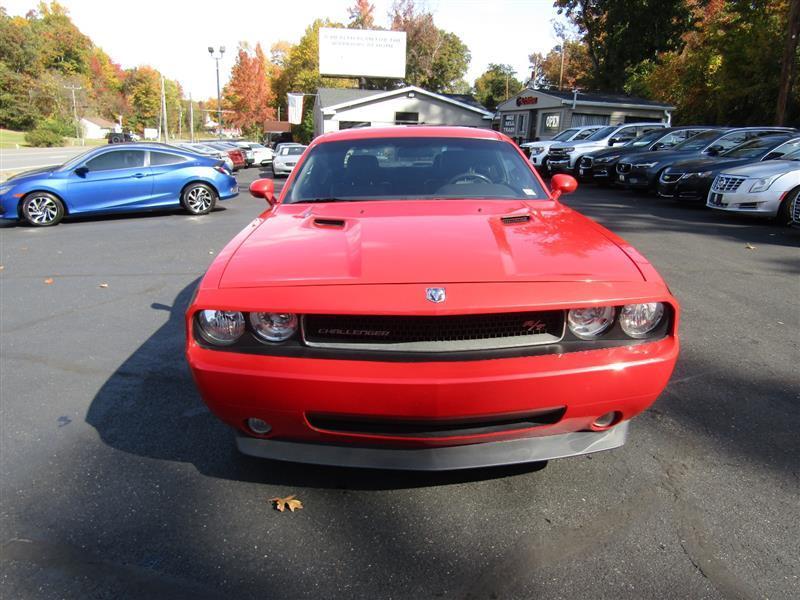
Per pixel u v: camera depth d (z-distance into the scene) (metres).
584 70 55.78
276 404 2.08
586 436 2.29
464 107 34.41
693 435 2.90
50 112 79.75
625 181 14.35
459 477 2.59
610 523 2.26
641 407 2.19
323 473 2.65
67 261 7.52
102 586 1.98
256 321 2.10
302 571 2.04
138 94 117.06
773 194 8.79
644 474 2.58
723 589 1.92
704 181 11.00
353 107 33.50
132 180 11.59
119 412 3.28
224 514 2.36
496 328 2.10
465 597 1.92
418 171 3.50
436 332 2.07
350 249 2.40
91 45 116.75
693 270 6.31
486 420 2.08
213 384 2.10
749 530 2.20
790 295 5.36
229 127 101.75
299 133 56.41
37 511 2.39
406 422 2.06
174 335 4.59
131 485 2.57
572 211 3.17
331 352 2.07
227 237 9.30
